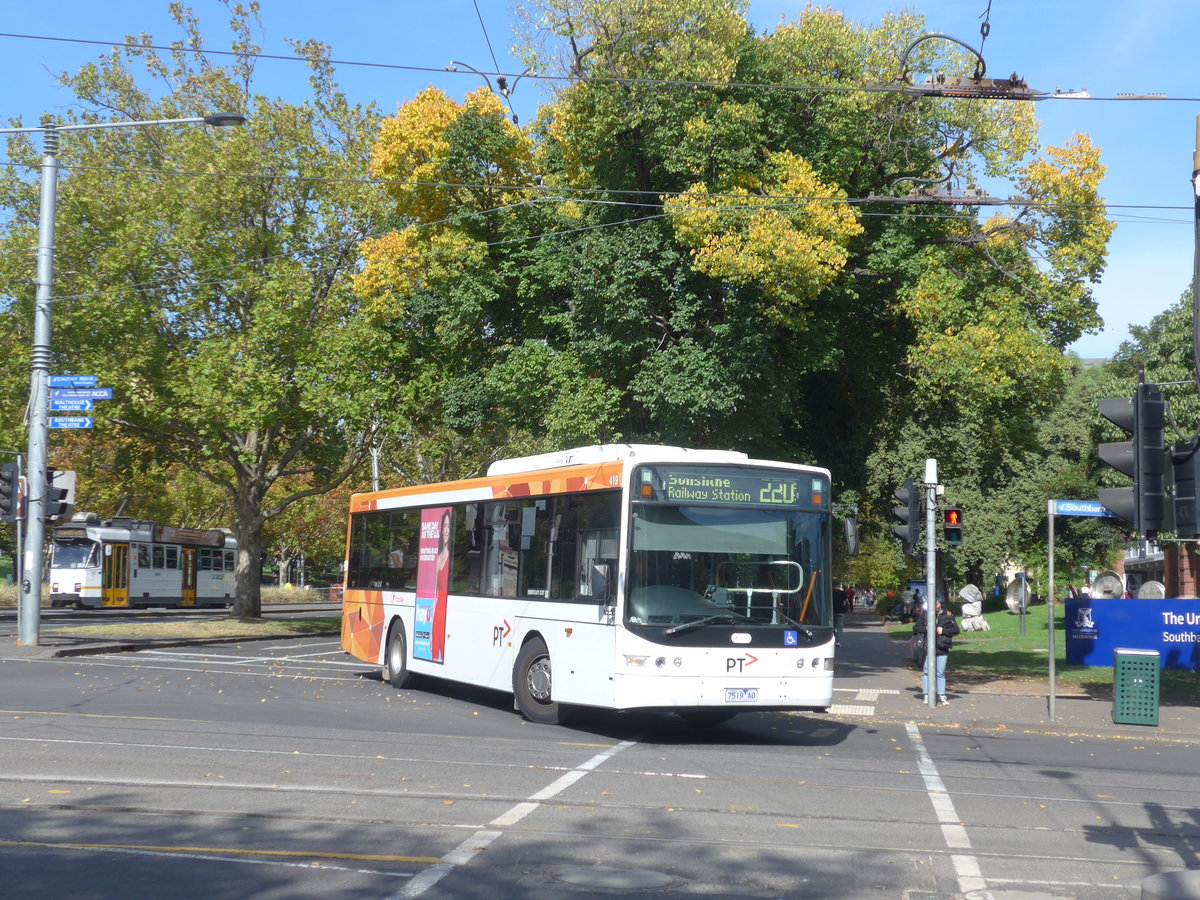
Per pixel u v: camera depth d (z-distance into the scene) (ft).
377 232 117.50
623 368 78.38
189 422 123.44
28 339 118.01
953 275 78.43
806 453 88.12
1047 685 77.46
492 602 55.77
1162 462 26.00
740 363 72.84
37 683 61.36
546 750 42.52
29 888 22.35
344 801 31.30
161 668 73.51
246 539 131.03
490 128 90.53
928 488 65.26
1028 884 24.38
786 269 69.36
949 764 42.60
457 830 28.09
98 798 31.17
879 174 81.41
